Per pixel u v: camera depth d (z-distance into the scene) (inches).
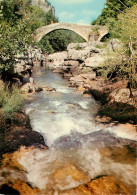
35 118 255.8
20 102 267.3
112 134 201.0
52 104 320.5
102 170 140.8
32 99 339.9
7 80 390.0
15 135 186.2
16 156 155.7
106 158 157.1
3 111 223.0
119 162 150.8
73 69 736.3
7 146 167.9
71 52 789.2
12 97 254.2
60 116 266.1
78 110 290.7
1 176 130.3
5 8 765.3
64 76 670.5
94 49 785.6
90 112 284.7
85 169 141.4
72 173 136.0
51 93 396.8
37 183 127.1
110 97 316.5
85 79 504.4
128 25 280.5
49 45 1727.4
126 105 277.3
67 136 201.6
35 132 196.7
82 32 1294.3
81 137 197.8
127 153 164.1
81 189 119.5
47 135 211.0
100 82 407.2
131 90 299.6
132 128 207.0
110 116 253.9
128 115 246.1
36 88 401.4
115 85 361.7
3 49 298.2
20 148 166.1
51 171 138.6
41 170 140.2
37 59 1067.3
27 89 384.8
